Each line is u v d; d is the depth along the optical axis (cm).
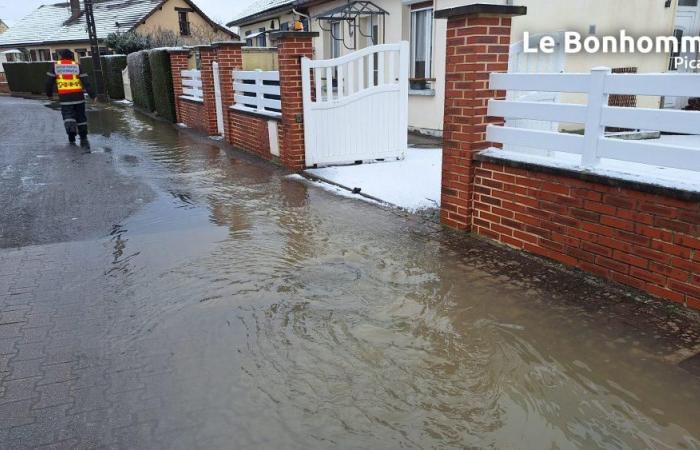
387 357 319
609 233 400
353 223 574
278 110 972
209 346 335
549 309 370
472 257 470
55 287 426
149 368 314
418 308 378
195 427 263
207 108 1246
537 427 258
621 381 290
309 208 635
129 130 1399
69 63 1148
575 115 423
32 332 357
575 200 421
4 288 425
